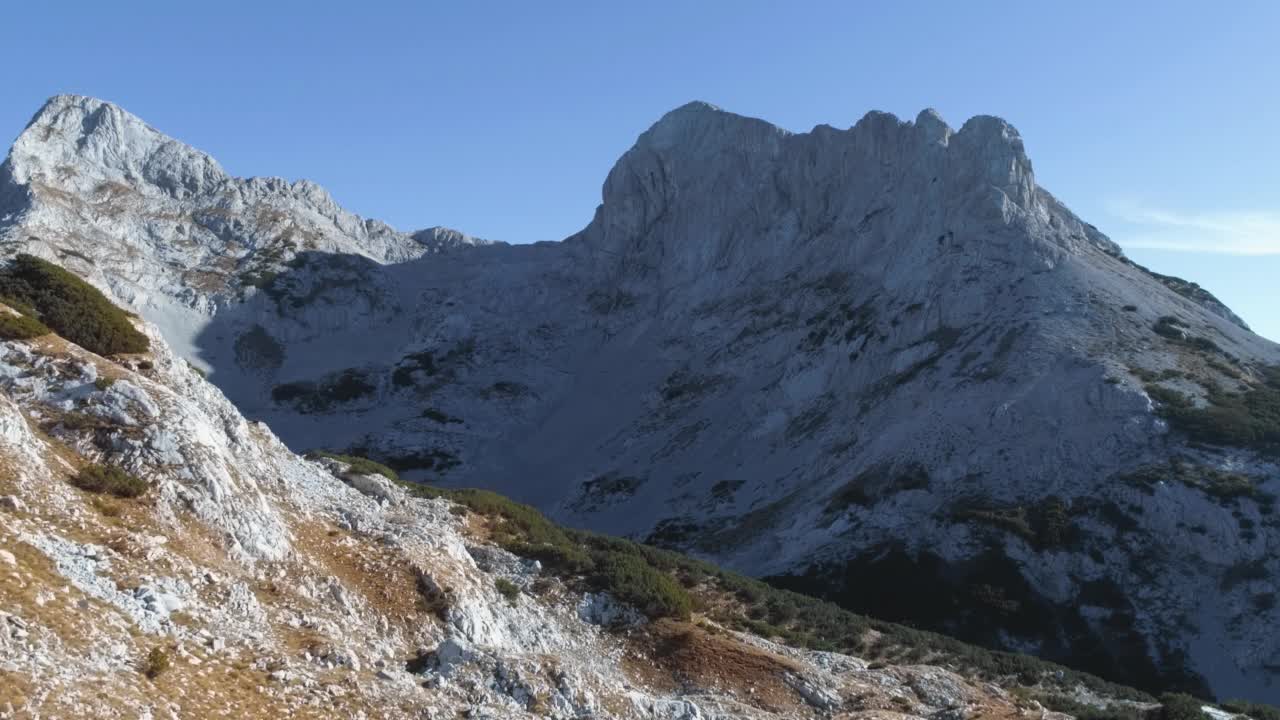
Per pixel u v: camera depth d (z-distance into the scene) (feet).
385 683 104.88
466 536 177.68
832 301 588.09
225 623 102.99
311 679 98.89
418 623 127.44
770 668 154.61
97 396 120.88
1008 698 172.55
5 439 105.70
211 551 113.39
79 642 84.89
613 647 155.02
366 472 187.93
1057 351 426.92
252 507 123.24
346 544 136.56
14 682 74.95
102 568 97.81
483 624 134.72
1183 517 337.11
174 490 115.14
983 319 479.82
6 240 614.34
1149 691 287.48
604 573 167.53
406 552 139.23
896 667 175.63
